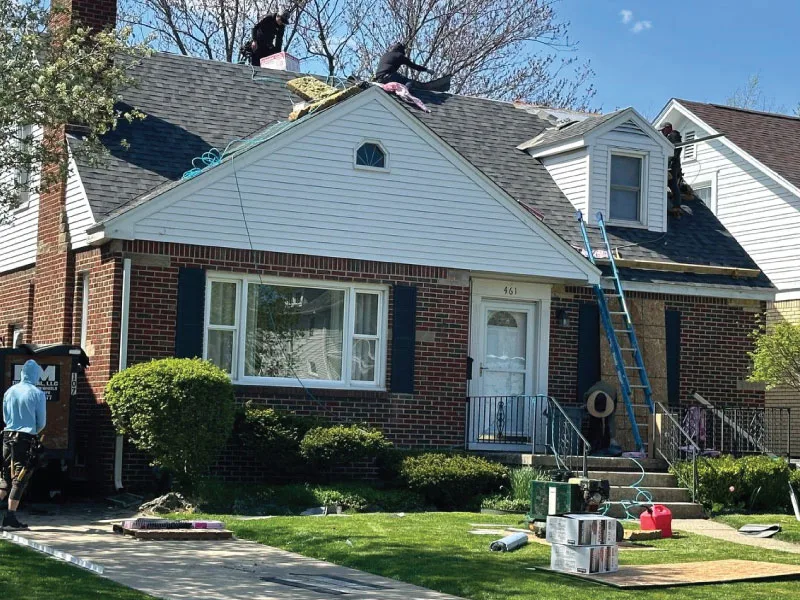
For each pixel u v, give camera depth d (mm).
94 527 15477
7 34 17531
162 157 20719
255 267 19578
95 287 19328
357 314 20578
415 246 20891
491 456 20172
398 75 27344
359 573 12586
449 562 12984
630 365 22938
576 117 27859
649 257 24031
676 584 12164
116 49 18656
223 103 22906
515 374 22250
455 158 21266
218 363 19422
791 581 12758
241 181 19516
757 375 21875
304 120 20047
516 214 21688
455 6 40438
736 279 24438
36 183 22094
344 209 20359
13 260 23094
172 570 12242
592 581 12227
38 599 10203
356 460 18953
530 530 15422
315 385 20062
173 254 18969
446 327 21078
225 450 19078
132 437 17609
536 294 22312
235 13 39344
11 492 14938
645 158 25250
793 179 27906
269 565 12836
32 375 15375
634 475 19328
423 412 20797
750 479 19250
